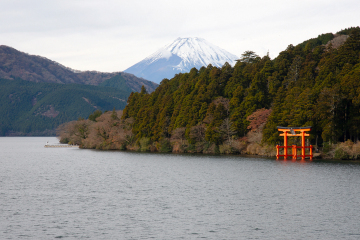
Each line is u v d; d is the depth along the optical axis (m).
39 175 65.62
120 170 72.56
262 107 107.81
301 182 54.12
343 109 86.31
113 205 40.41
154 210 38.12
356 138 90.06
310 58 120.38
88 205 40.47
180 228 32.28
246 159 89.62
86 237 30.20
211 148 108.75
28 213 37.16
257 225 33.03
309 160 83.88
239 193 46.47
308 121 88.06
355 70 88.31
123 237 30.17
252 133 100.31
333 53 109.00
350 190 47.84
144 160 93.69
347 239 29.58
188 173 66.00
